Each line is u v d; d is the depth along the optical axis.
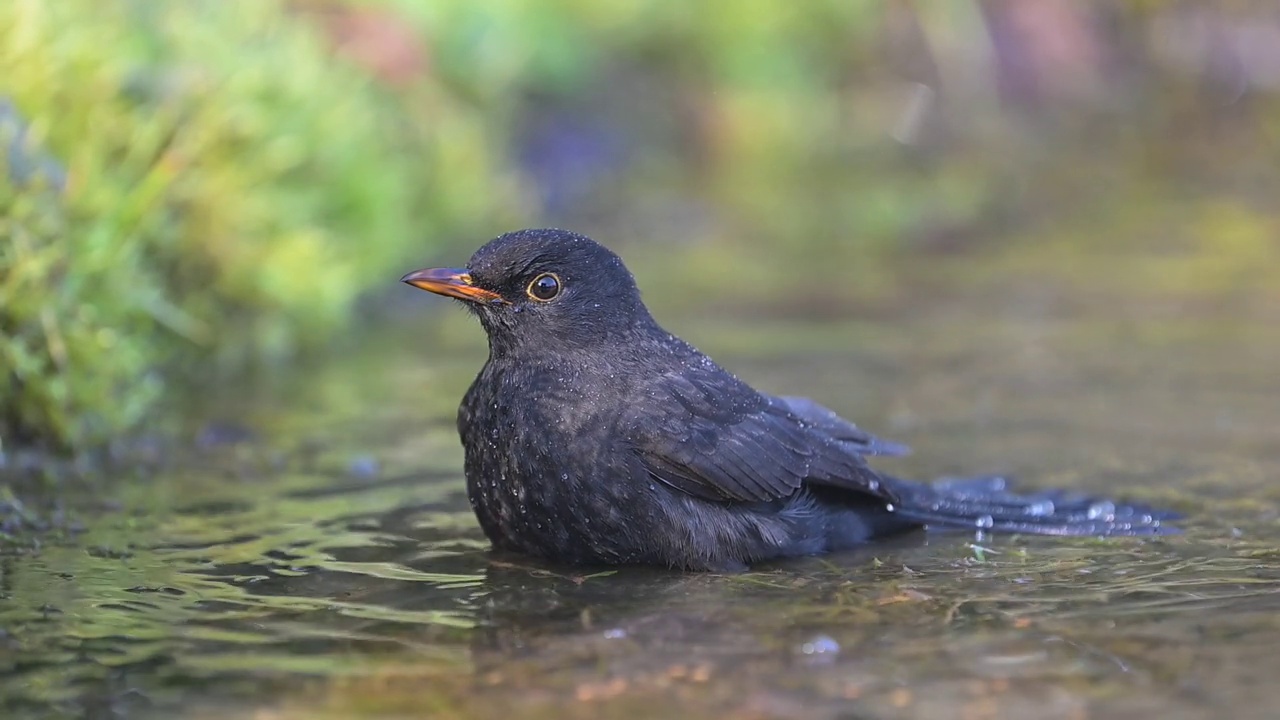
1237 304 16.12
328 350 15.06
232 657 6.62
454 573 8.08
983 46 27.14
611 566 8.37
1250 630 6.78
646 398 8.48
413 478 10.29
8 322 10.48
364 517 9.29
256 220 14.35
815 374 13.45
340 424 11.93
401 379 13.69
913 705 5.97
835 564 8.38
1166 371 13.28
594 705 6.02
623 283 8.99
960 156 25.22
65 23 12.59
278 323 14.62
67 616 7.20
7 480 9.98
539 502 8.31
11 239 10.55
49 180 11.03
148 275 12.52
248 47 15.30
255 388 13.29
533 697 6.11
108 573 7.96
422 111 18.94
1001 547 8.62
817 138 25.28
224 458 10.80
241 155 14.41
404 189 17.50
